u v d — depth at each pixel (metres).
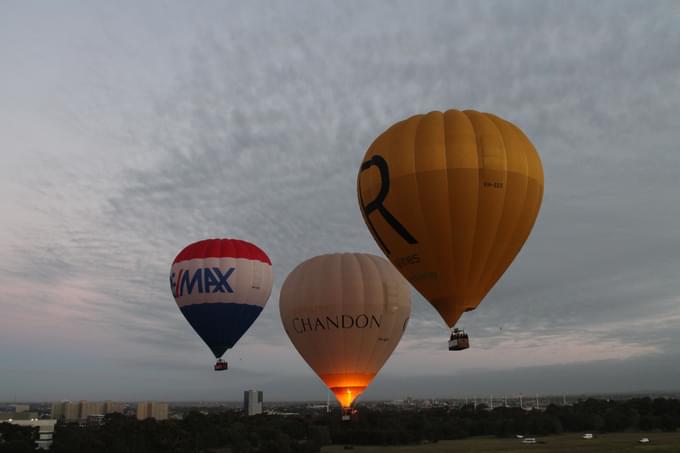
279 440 47.19
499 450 46.56
